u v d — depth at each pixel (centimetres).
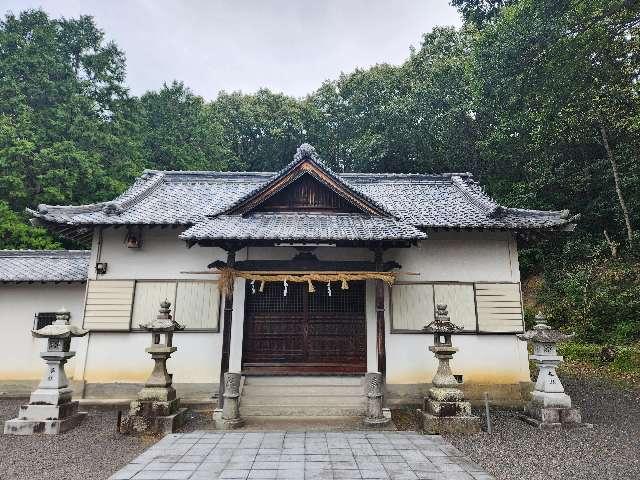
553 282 2081
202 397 1091
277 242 952
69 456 705
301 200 1155
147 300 1148
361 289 1159
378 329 975
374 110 3259
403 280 1158
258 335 1130
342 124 3612
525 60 1614
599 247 2025
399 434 809
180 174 1570
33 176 2175
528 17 1680
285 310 1145
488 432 841
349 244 980
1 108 2253
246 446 730
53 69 2481
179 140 3269
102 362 1116
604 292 1762
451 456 680
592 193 2203
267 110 3834
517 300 1146
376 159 2898
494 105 2286
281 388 1025
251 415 945
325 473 603
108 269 1165
